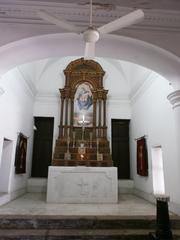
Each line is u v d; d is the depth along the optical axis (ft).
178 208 15.88
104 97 31.01
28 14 13.69
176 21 14.25
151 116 22.75
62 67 32.45
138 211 17.53
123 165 30.58
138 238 13.67
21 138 23.91
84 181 21.12
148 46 14.24
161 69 15.98
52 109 30.89
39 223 14.82
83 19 13.66
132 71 29.84
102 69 31.83
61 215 15.79
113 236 13.65
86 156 26.04
